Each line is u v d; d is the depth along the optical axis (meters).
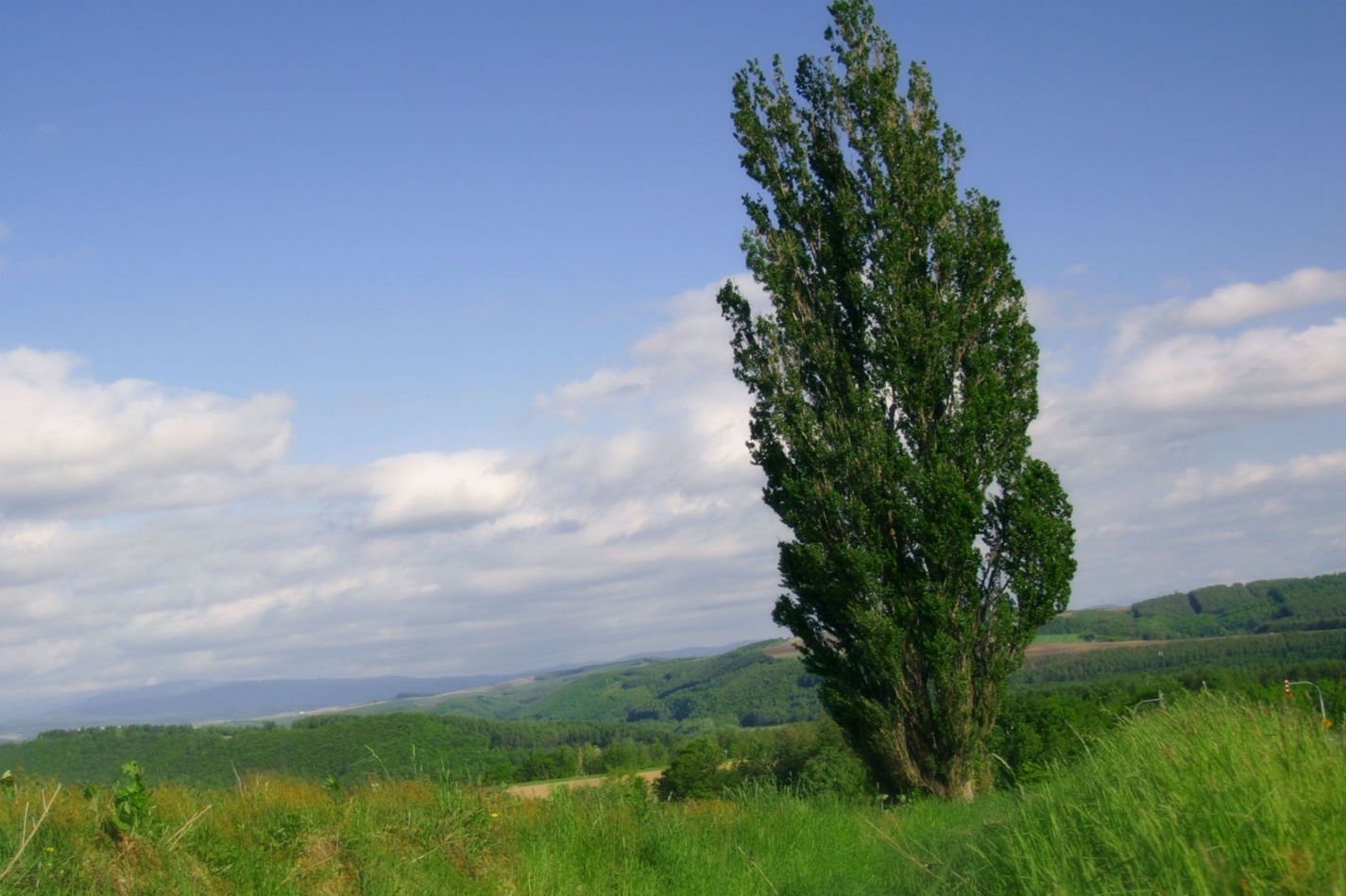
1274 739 6.62
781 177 20.44
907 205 19.58
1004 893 6.51
